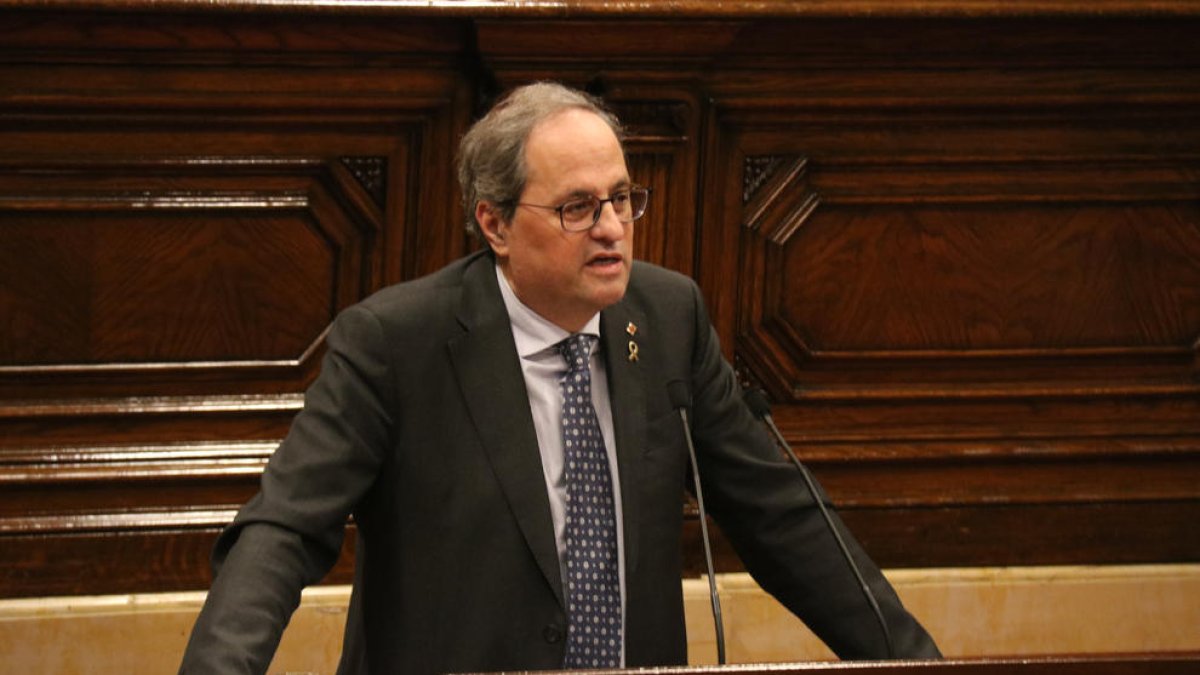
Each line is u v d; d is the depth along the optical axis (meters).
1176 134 15.56
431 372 8.50
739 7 13.87
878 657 8.64
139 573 13.97
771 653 14.76
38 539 13.75
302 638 14.06
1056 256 15.48
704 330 9.20
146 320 13.99
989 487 15.49
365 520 8.69
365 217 14.20
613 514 8.60
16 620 13.63
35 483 13.70
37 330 13.81
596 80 14.11
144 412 13.98
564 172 8.13
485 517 8.38
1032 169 15.32
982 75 15.03
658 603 8.60
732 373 9.34
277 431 14.35
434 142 14.21
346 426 8.27
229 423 14.24
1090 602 15.51
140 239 13.86
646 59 14.08
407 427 8.45
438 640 8.37
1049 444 15.52
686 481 9.20
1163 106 15.42
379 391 8.38
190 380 14.13
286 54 13.70
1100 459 15.66
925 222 15.20
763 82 14.65
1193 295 15.79
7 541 13.70
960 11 14.30
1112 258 15.59
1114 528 15.67
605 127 8.30
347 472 8.23
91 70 13.46
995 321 15.47
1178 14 14.64
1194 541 15.84
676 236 14.52
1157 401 15.87
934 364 15.45
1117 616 15.52
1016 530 15.49
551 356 8.72
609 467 8.66
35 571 13.77
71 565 13.84
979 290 15.39
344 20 13.60
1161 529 15.77
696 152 14.48
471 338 8.56
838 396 15.20
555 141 8.16
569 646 8.45
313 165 14.00
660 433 8.74
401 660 8.41
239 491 14.19
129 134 13.69
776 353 15.09
